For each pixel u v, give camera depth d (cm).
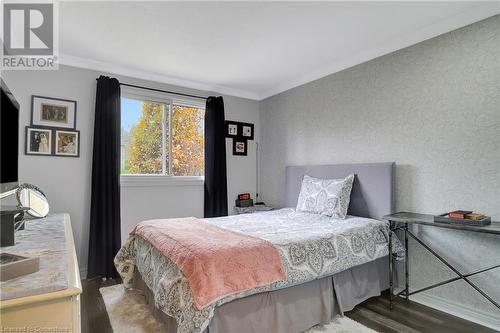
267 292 186
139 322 215
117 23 240
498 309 209
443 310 237
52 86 303
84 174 318
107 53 302
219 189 402
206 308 151
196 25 245
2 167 147
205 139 401
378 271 257
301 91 386
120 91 335
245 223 264
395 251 253
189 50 296
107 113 320
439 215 225
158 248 198
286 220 279
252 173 454
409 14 229
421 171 259
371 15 230
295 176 380
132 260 268
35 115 293
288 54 308
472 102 227
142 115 366
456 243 233
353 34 263
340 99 334
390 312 232
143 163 366
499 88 213
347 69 326
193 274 156
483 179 221
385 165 277
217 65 338
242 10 222
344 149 329
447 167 242
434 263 246
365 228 247
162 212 371
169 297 169
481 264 219
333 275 221
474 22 226
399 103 277
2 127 145
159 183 369
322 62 331
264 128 451
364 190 296
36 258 96
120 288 279
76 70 316
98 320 219
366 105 306
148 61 325
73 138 312
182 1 209
